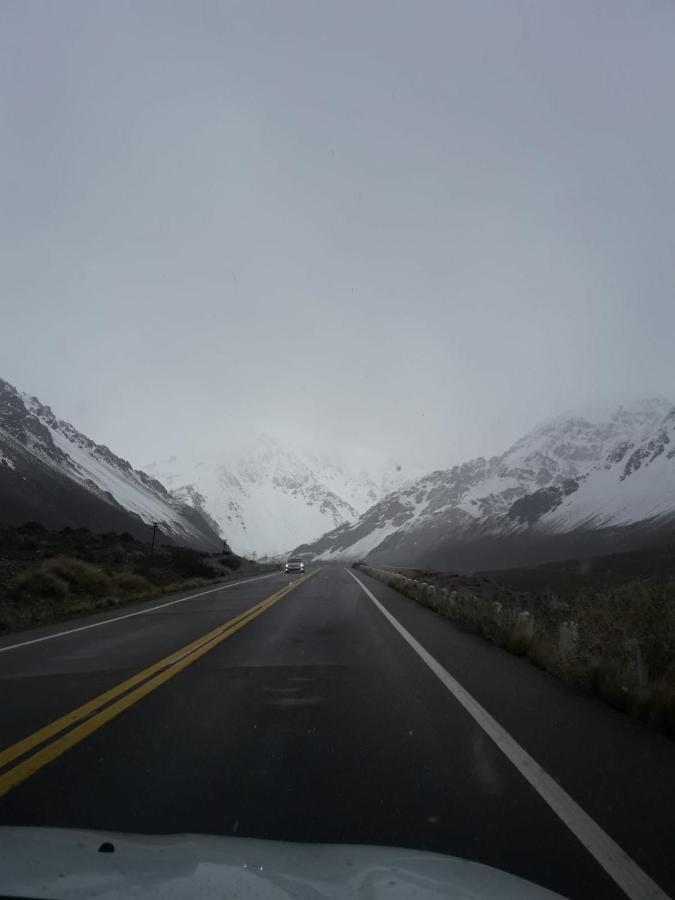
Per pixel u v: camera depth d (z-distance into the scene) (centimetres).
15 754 767
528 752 780
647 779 687
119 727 891
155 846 416
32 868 366
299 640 1734
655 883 469
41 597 2812
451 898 362
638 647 1051
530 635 1506
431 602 2664
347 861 419
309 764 737
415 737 845
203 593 3756
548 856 509
